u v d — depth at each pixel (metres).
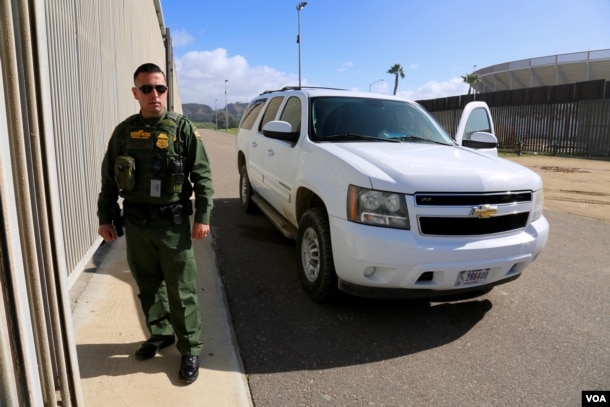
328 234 3.70
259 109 6.73
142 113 2.56
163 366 2.88
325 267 3.68
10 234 1.60
